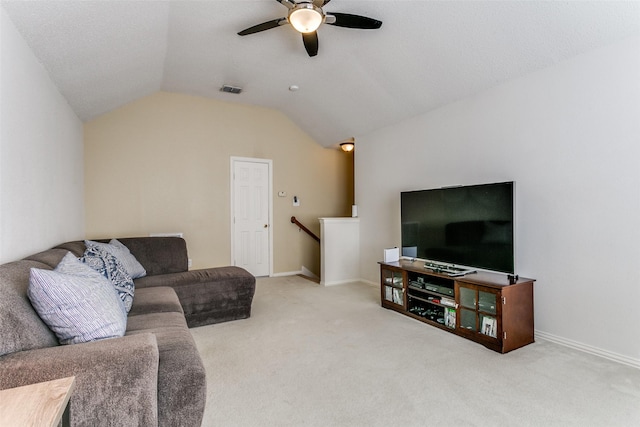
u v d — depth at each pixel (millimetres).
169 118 4707
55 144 2854
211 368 2232
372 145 4750
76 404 1085
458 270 3096
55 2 1901
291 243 5680
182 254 3711
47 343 1283
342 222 4918
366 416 1701
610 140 2338
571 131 2553
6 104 1828
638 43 2203
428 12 2615
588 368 2203
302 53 3488
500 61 2836
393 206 4414
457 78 3205
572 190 2545
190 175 4852
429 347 2576
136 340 1294
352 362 2318
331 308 3637
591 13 2197
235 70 3910
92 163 4230
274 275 5520
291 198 5680
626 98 2260
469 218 2979
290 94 4688
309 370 2203
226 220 5113
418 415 1706
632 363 2227
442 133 3684
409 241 3627
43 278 1289
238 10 2711
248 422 1652
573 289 2539
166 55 3496
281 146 5582
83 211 4102
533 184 2807
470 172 3367
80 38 2371
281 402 1829
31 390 844
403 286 3395
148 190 4574
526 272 2852
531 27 2455
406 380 2064
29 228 2197
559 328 2629
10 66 1886
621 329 2291
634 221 2229
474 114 3322
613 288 2328
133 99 4379
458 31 2707
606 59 2354
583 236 2484
